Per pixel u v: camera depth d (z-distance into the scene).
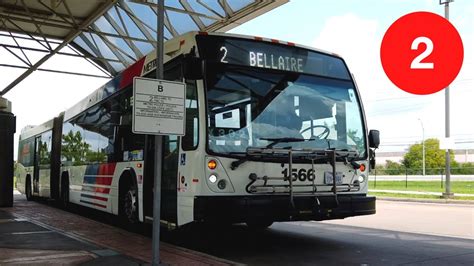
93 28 19.97
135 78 6.09
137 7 17.27
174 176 7.97
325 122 8.24
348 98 8.63
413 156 86.06
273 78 7.99
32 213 13.85
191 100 7.64
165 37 18.80
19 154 25.73
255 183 7.38
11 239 8.83
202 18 17.25
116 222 12.55
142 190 9.30
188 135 7.61
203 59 7.12
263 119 7.73
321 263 7.29
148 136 9.20
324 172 7.90
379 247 8.76
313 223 12.73
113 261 6.84
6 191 16.14
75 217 12.73
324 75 8.50
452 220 13.70
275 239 9.73
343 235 10.39
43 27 19.80
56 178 17.08
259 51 7.98
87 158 13.38
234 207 7.01
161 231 10.57
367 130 8.72
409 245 9.01
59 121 17.36
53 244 8.28
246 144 7.49
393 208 18.38
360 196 8.16
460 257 7.78
